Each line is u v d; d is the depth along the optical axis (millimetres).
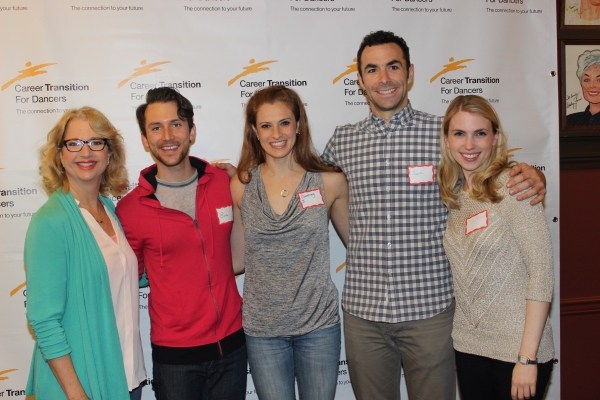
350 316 1947
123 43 2299
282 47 2385
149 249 1797
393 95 1825
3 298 2291
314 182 1896
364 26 2418
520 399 1506
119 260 1664
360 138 1924
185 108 1755
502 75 2506
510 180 1568
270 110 1794
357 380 1960
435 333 1829
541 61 2525
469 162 1652
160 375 1799
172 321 1774
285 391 1858
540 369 1571
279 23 2377
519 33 2508
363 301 1874
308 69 2406
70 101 2279
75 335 1547
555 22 2521
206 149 2387
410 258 1828
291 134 1814
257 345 1856
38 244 1499
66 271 1536
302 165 1908
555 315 2617
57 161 1610
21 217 2285
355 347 1924
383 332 1879
